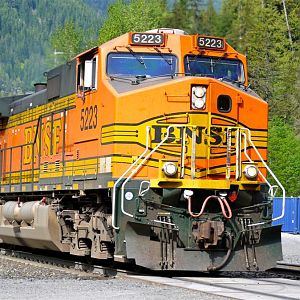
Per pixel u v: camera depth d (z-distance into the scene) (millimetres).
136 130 33688
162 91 33875
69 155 38906
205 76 34938
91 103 36281
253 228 33656
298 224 86375
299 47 160750
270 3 172375
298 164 112125
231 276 35625
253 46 152625
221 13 160625
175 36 35781
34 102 45812
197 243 33031
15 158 49156
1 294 26953
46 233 40719
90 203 37688
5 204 50188
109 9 156500
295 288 29797
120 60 35312
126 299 25531
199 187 32625
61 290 28078
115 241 33156
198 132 33719
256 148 34781
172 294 26875
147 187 33031
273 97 144750
